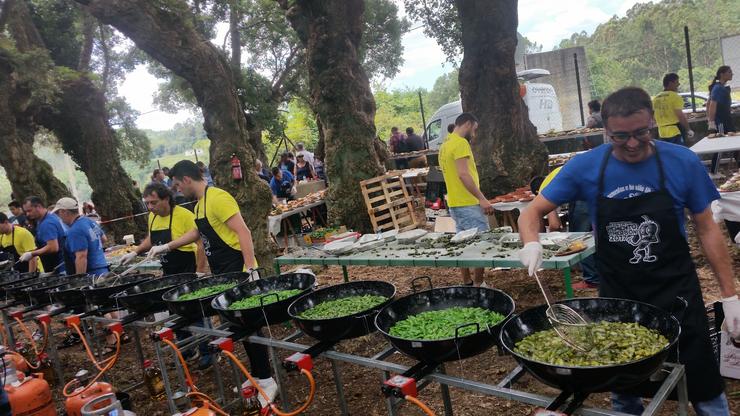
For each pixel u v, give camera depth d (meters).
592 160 2.27
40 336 7.29
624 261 2.24
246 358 5.29
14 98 13.80
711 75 48.94
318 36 10.20
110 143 17.14
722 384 2.20
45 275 6.33
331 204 10.48
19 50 14.55
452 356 2.34
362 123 10.38
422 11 14.75
